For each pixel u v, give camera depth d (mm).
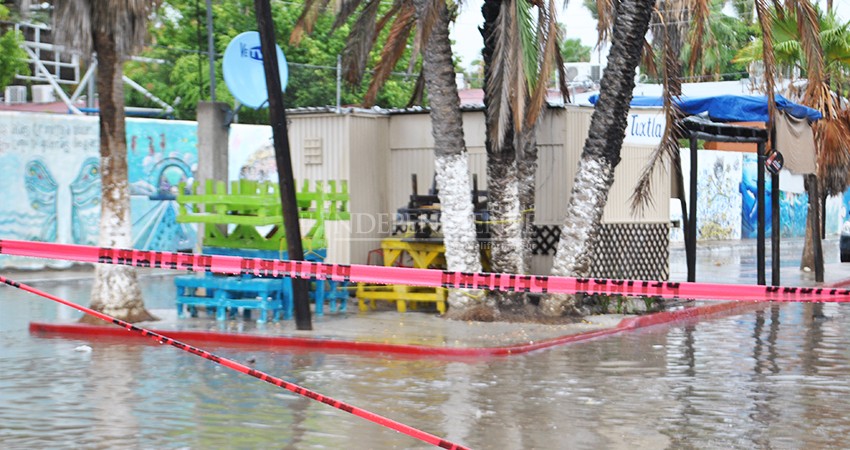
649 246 25219
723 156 56562
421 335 19188
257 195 21469
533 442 11297
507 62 19812
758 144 27312
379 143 24984
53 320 20828
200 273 21219
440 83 21219
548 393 14172
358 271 11422
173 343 9008
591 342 19469
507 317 21344
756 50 38344
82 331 19516
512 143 21828
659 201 25531
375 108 25516
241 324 20375
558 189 23203
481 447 11047
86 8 19641
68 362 16297
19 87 49250
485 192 23500
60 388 14086
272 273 11211
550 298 21484
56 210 35125
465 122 24531
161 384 14453
